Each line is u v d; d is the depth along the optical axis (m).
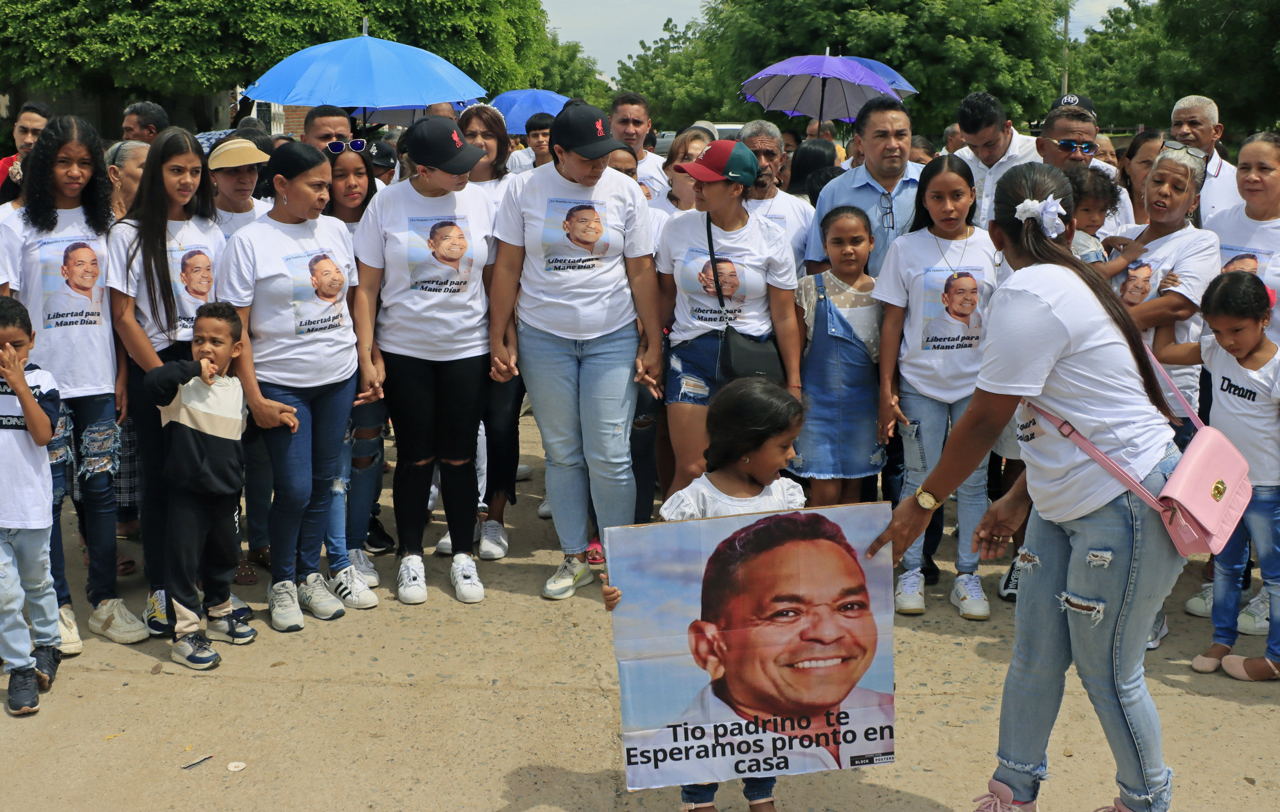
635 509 4.88
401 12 22.56
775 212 5.19
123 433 5.06
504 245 4.59
